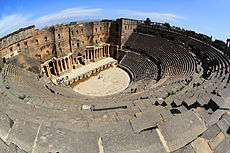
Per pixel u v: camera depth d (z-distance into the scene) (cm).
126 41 8531
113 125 1639
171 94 4044
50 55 7606
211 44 7238
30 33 6919
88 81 7350
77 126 1706
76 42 7994
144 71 7394
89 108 3139
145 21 8625
